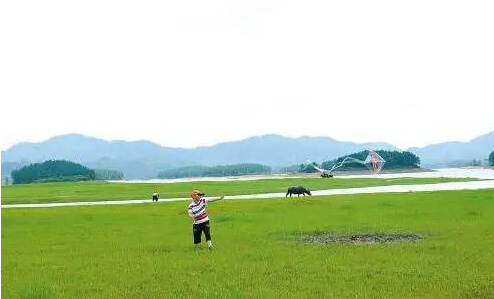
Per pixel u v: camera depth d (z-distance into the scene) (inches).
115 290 717.3
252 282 740.0
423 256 905.5
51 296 690.2
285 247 1050.7
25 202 3410.4
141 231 1421.0
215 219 1663.4
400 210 1776.6
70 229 1510.8
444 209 1760.6
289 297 651.5
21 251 1085.8
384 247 1010.7
